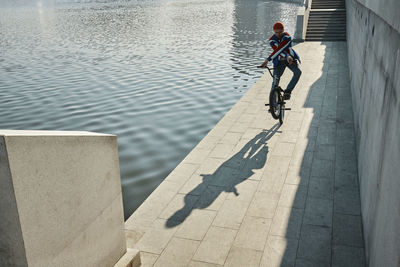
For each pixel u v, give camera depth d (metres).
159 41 28.44
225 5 62.59
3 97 14.78
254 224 4.52
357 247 4.02
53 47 28.03
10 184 2.29
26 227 2.42
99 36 32.84
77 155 2.90
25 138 2.34
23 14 64.25
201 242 4.23
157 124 10.68
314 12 22.61
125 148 9.02
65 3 93.81
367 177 4.38
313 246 4.07
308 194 5.14
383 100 3.68
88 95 14.44
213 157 6.46
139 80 16.47
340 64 13.58
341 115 8.20
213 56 21.41
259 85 11.23
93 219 3.19
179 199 5.18
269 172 5.83
